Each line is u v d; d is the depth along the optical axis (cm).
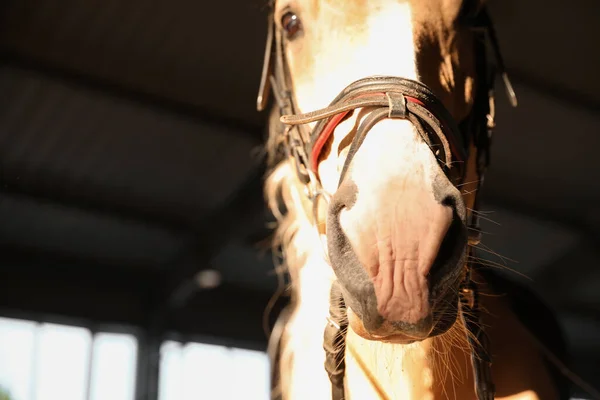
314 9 140
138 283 902
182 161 695
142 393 875
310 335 156
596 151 702
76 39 556
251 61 585
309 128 147
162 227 789
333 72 135
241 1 528
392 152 116
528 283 927
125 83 594
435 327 114
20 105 609
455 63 142
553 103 636
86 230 801
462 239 113
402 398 136
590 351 1098
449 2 141
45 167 690
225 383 955
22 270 839
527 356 158
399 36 132
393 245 109
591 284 917
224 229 761
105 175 711
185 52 577
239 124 643
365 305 110
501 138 677
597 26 560
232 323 969
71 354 866
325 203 141
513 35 564
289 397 159
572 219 816
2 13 523
